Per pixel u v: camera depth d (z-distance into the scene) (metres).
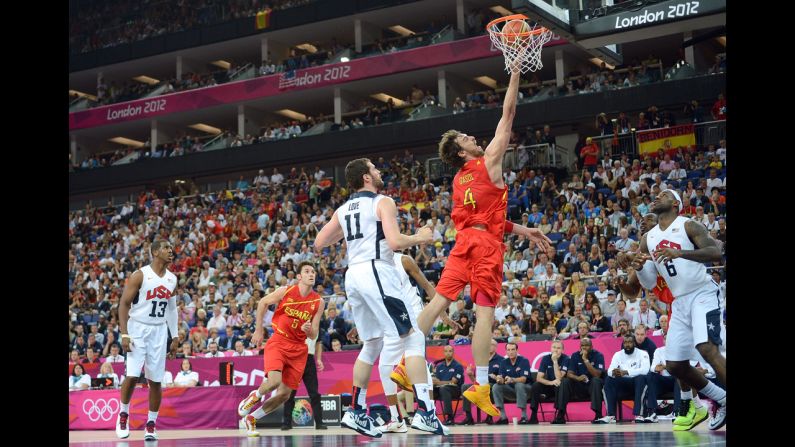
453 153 6.15
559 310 14.30
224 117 35.59
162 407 12.70
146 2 37.31
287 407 10.84
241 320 16.83
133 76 38.59
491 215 5.99
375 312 5.90
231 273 20.56
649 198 17.97
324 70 31.25
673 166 19.59
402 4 31.36
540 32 7.26
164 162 32.25
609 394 10.52
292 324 8.84
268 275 19.22
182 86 34.91
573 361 10.99
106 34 37.69
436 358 12.26
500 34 7.36
